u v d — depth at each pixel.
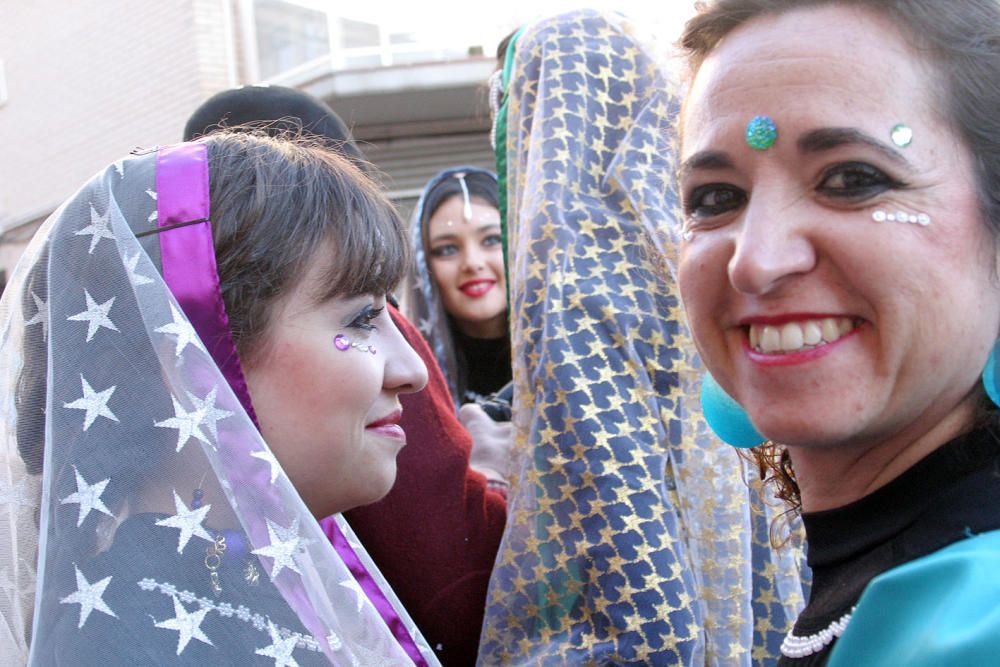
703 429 1.42
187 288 0.99
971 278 0.73
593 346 1.41
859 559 0.79
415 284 2.79
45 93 8.66
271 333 1.02
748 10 0.80
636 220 1.51
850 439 0.76
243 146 1.08
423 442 1.55
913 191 0.72
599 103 1.58
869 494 0.79
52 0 8.51
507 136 1.71
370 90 6.41
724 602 1.37
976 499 0.72
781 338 0.76
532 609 1.37
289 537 0.95
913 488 0.76
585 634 1.33
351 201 1.07
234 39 7.52
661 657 1.28
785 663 0.81
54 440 0.96
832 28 0.75
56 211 1.08
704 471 1.40
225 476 0.94
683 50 0.92
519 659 1.36
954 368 0.74
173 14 7.53
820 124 0.73
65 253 1.02
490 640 1.40
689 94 0.92
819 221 0.74
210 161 1.05
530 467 1.41
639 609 1.29
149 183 1.03
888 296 0.72
